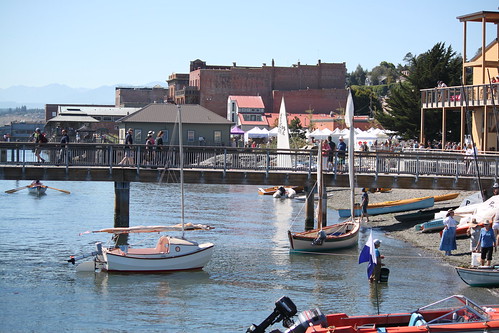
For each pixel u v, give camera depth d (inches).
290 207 2178.9
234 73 5866.1
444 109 2215.8
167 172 1547.7
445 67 3014.3
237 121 5438.0
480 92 2033.7
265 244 1466.5
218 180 1563.7
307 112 5669.3
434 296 1008.2
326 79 6008.9
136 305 970.1
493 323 714.8
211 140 3400.6
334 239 1382.9
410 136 3048.7
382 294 1024.9
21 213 1918.1
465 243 1389.0
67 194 2581.2
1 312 928.3
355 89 5979.3
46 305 965.2
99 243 1187.9
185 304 976.9
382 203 1851.6
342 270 1204.5
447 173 1605.6
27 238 1489.9
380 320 735.7
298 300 995.3
